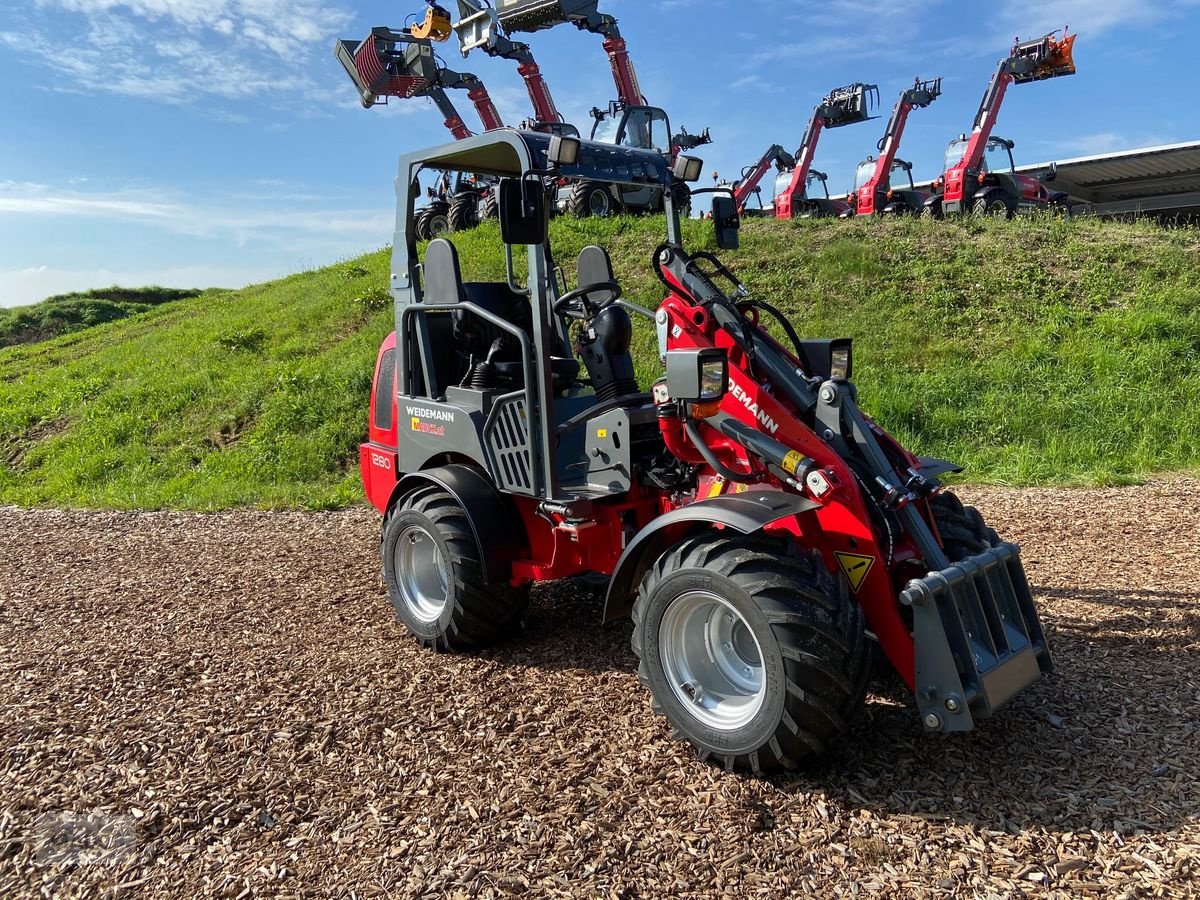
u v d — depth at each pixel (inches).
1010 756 126.9
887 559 127.0
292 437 394.6
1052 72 714.8
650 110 664.4
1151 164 882.8
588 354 177.0
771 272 486.3
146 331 684.1
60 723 150.9
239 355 513.7
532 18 702.5
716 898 100.1
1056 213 625.9
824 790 120.1
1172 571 206.4
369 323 523.5
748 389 141.7
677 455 150.1
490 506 170.2
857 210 832.9
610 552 161.8
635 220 562.9
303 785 127.6
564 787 123.8
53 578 249.4
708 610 129.1
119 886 106.9
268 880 106.6
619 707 148.2
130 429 436.1
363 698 156.6
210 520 317.4
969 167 731.4
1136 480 293.9
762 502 124.3
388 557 187.2
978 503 277.1
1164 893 97.1
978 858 104.7
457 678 163.8
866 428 135.1
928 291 451.5
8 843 116.2
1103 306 421.7
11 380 590.9
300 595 221.3
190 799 125.0
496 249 547.2
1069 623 176.7
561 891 102.2
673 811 116.8
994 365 383.9
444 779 127.5
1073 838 107.4
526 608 179.9
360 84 724.7
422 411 185.6
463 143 161.9
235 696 159.8
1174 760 123.5
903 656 123.1
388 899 102.2
